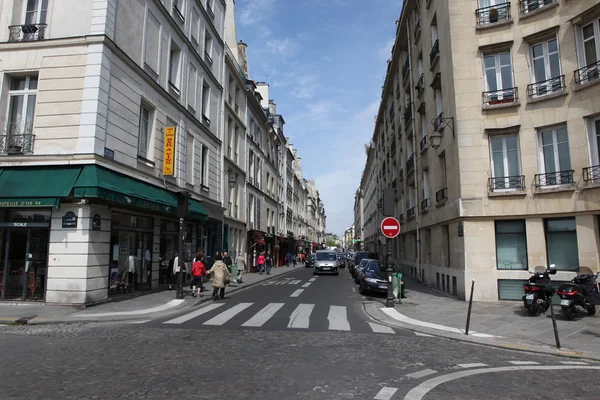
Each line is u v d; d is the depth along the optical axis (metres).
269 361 5.88
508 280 13.08
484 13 14.16
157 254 15.44
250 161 32.91
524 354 6.98
